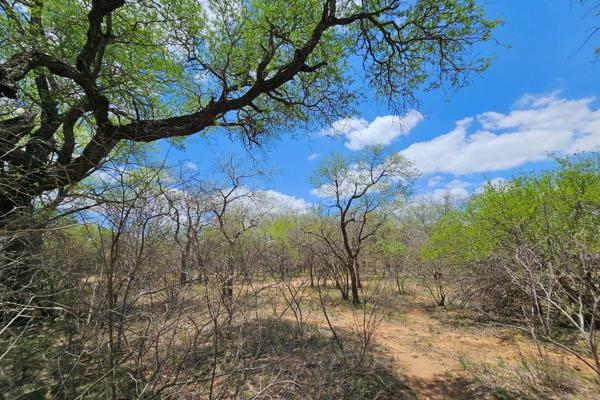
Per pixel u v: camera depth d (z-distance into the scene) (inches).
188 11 263.4
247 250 213.0
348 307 380.2
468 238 341.4
